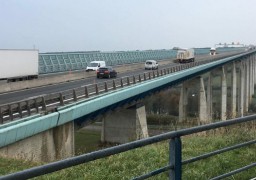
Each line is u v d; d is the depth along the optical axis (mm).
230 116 21719
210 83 82375
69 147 25719
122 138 44344
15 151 19609
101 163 9812
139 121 44531
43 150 22469
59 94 26109
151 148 11688
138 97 42625
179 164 4508
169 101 85500
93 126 57500
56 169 3037
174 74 52438
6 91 39562
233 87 88875
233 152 10188
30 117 21484
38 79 45781
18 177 2729
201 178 7898
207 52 163375
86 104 28000
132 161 9875
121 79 38031
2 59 43531
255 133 12625
